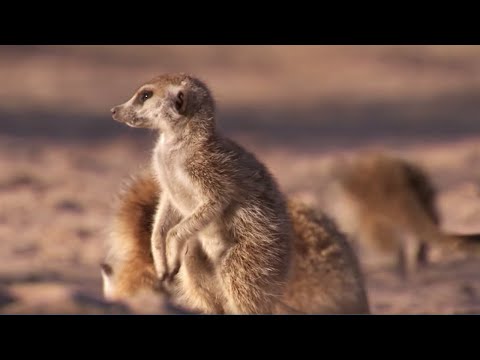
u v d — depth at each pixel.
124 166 21.50
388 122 31.02
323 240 8.93
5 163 21.12
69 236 13.32
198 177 7.72
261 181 7.96
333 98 36.88
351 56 46.38
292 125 30.39
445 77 41.59
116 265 8.52
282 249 8.01
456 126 29.84
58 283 9.57
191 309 8.06
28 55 43.94
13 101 33.09
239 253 7.85
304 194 16.73
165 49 46.91
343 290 8.97
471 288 10.89
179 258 7.68
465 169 20.50
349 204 12.93
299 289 8.78
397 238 12.59
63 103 33.19
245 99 36.12
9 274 10.21
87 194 17.36
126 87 37.91
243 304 7.90
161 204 8.07
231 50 47.53
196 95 7.90
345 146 25.75
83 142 25.48
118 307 6.29
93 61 43.84
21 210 15.58
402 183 12.64
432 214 12.57
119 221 8.52
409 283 11.41
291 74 43.06
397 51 47.62
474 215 15.19
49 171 20.17
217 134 8.03
